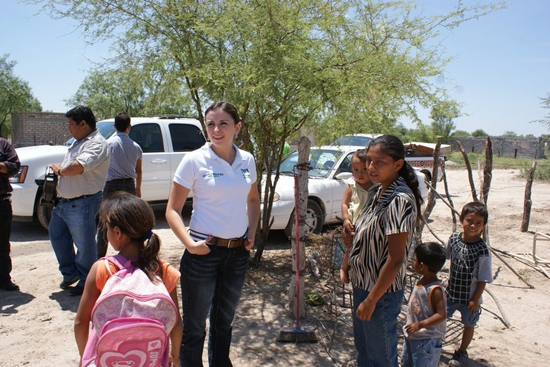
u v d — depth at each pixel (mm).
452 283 4000
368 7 5137
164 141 8945
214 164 3043
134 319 1988
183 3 5473
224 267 3141
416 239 6109
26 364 3715
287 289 5492
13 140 21891
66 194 4879
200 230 3043
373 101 4773
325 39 5031
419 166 13281
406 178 2848
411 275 5227
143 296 2084
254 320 4637
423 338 3344
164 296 2127
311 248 6191
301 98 4906
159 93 6059
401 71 4852
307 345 4129
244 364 3789
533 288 5988
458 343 4359
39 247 7141
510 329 4746
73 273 5285
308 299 5043
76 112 4820
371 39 5246
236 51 5277
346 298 5156
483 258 3879
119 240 2271
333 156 8328
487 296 5688
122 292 2059
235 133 3133
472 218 3902
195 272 3014
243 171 3154
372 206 2895
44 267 6113
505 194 15633
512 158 36344
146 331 1996
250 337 4270
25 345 4016
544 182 20062
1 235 5105
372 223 2781
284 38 4867
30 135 21812
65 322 4473
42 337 4168
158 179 8805
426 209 6594
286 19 4785
